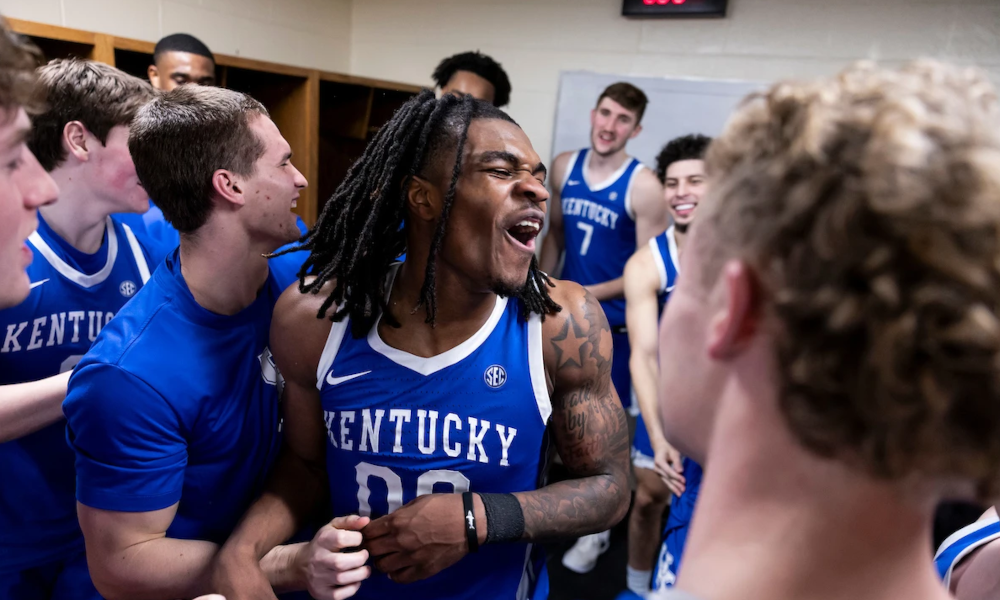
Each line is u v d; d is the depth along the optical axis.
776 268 0.27
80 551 1.18
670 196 1.83
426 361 0.81
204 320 0.90
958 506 1.00
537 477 0.95
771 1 2.33
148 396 0.82
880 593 0.30
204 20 2.40
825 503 0.29
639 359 1.83
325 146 2.75
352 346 0.82
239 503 0.99
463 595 0.88
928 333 0.23
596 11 2.62
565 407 0.89
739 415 0.31
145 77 2.18
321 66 3.03
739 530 0.31
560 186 2.64
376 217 0.77
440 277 0.78
